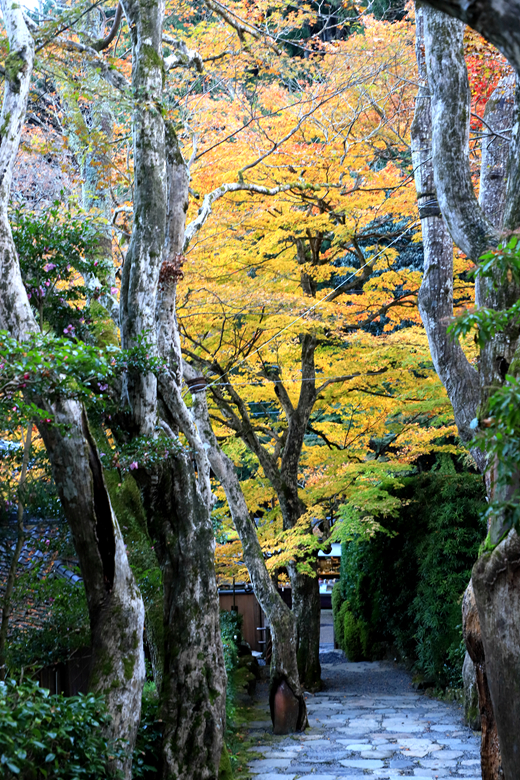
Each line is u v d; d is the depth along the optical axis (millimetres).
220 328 11227
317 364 13180
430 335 7355
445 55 5309
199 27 9141
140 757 5367
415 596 14266
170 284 6320
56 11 8047
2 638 4742
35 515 5551
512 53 1568
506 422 2230
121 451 5426
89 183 7902
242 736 10039
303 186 8859
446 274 7391
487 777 4934
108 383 5043
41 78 7953
